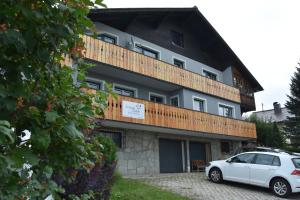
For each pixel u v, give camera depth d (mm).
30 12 2039
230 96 25453
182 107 19641
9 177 1918
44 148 2193
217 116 22188
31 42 2109
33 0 2146
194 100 22703
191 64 24562
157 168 19000
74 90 2711
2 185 1888
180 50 24000
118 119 15578
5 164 1772
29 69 2178
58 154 2420
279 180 12047
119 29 19641
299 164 12219
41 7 2168
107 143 7223
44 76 2383
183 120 19312
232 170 13516
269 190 13031
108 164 7086
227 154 24797
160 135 19859
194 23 24953
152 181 13953
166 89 21500
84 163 2703
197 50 25797
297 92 31984
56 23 2221
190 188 12523
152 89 20953
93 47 15781
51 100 2357
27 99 2156
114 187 10445
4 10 2055
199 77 22688
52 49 2277
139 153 18250
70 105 2488
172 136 20672
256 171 12766
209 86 23453
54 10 2205
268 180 12359
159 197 9844
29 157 1957
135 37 20484
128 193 9758
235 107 26156
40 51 2182
